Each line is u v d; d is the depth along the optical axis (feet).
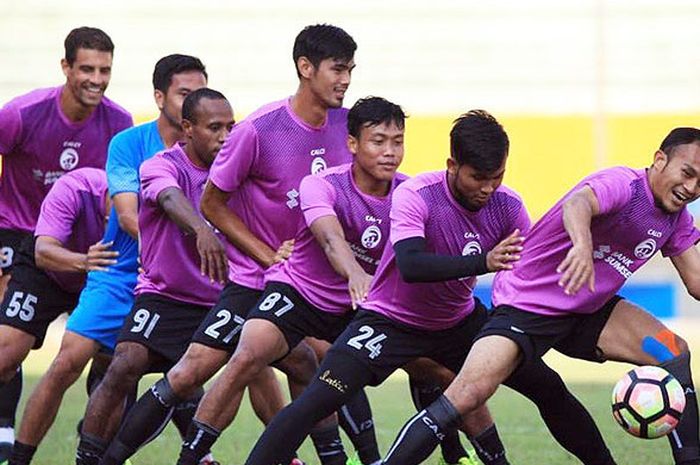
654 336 77.36
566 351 79.56
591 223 74.84
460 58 261.03
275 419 75.15
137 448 82.84
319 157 84.38
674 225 76.64
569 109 255.70
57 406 88.33
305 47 82.53
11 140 102.83
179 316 86.53
